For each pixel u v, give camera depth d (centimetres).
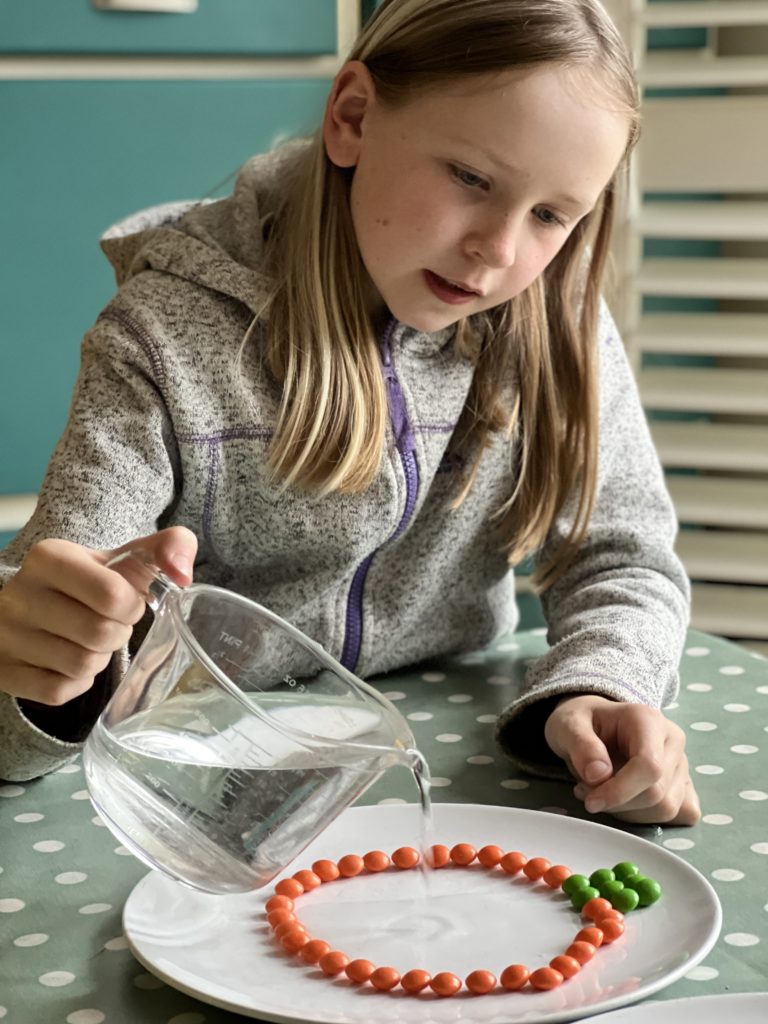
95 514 94
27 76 152
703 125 169
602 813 84
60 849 79
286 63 160
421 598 112
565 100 88
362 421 102
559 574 117
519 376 113
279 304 103
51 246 156
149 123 156
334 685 71
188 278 105
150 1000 64
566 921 70
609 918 69
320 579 109
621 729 88
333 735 70
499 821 81
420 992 63
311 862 77
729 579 176
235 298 104
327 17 158
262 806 67
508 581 121
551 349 115
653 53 173
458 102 89
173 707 67
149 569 71
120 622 73
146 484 98
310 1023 60
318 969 66
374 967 65
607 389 122
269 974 65
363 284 106
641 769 81
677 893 72
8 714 84
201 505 104
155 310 103
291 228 106
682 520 175
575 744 86
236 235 109
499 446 113
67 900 73
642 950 67
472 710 101
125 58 154
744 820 82
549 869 75
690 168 170
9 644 76
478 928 70
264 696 71
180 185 159
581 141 89
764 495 176
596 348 116
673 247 181
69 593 73
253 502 105
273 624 71
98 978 65
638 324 173
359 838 79
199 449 101
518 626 176
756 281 167
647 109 170
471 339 111
